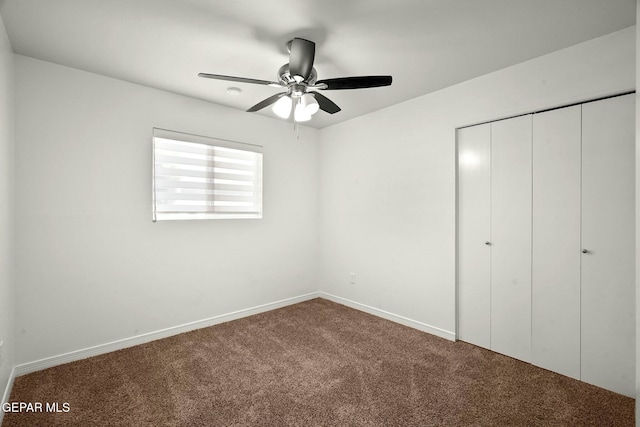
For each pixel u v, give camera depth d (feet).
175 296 9.79
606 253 6.72
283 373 7.47
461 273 9.19
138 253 9.06
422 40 6.77
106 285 8.54
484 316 8.72
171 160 9.69
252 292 11.68
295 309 12.23
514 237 8.09
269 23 6.15
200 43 6.89
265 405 6.27
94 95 8.32
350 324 10.64
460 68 8.09
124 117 8.79
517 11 5.80
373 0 5.47
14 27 6.25
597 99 6.82
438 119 9.52
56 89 7.79
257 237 11.79
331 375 7.38
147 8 5.69
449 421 5.80
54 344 7.79
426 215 9.87
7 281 6.57
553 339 7.47
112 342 8.63
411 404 6.30
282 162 12.54
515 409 6.13
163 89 9.41
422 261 10.01
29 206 7.43
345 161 12.57
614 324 6.63
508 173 8.18
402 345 8.98
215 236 10.68
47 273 7.68
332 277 13.24
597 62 6.70
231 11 5.78
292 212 12.89
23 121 7.34
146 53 7.32
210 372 7.51
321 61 7.67
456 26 6.26
